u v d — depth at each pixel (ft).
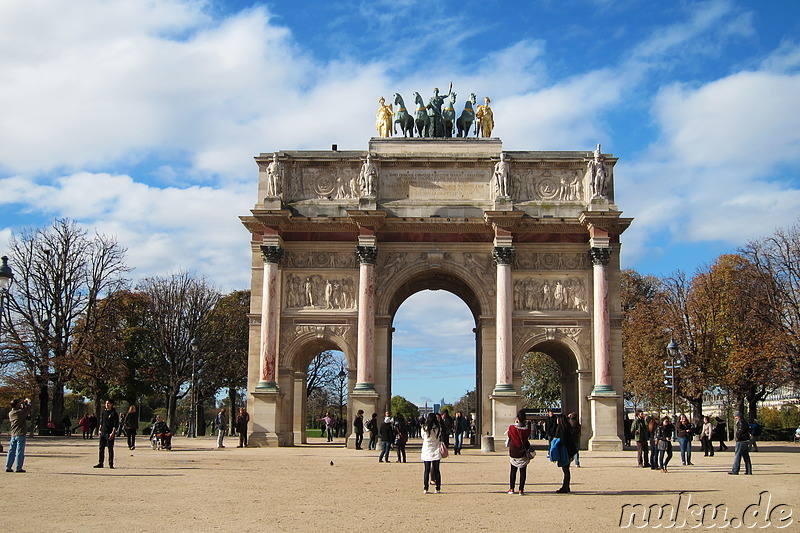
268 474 125.90
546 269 214.28
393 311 233.35
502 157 215.51
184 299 333.01
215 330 351.25
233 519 76.89
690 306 299.99
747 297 279.08
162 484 106.93
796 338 252.83
